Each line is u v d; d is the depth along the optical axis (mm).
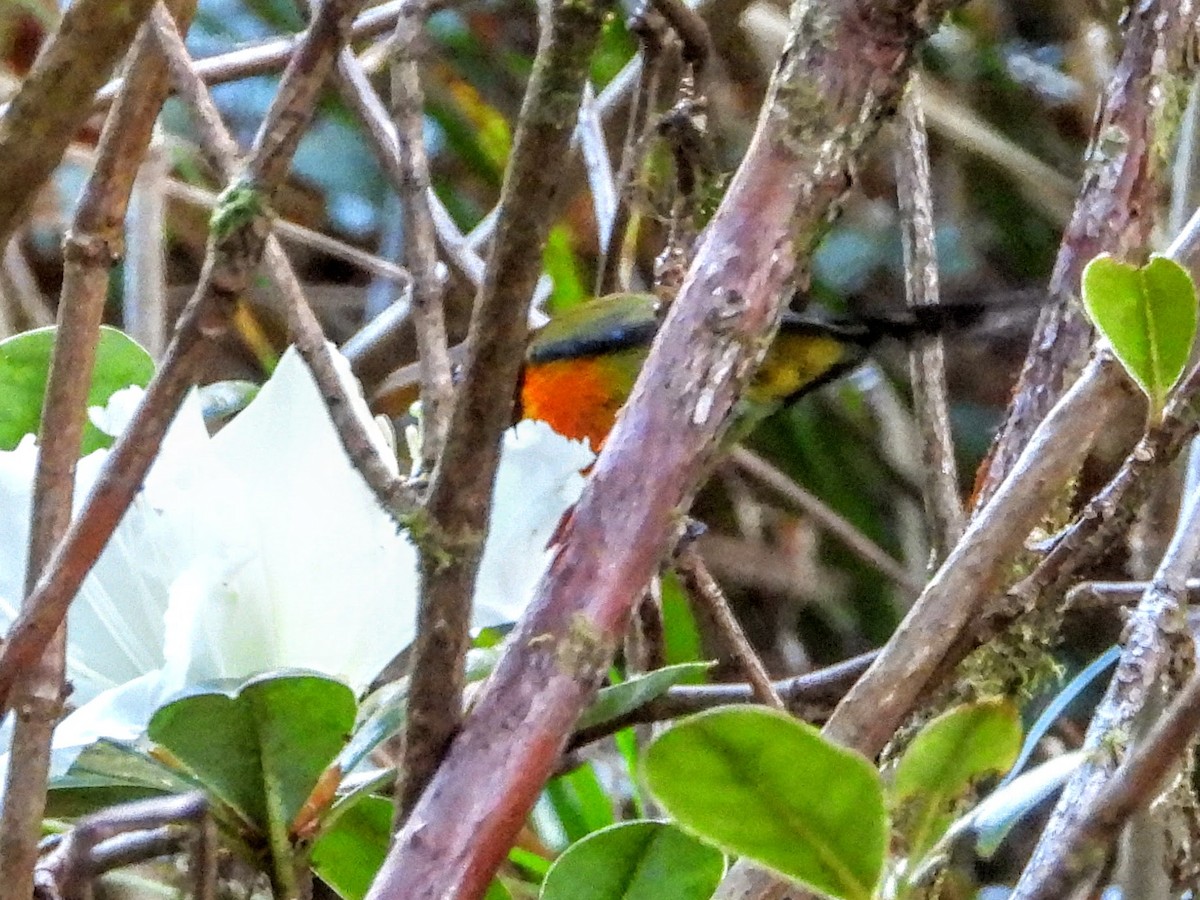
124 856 1930
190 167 5934
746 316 1392
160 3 1657
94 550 1312
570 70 1186
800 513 6254
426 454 1986
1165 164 2637
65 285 1589
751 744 1342
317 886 2439
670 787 1368
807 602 6254
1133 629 1876
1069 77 6586
